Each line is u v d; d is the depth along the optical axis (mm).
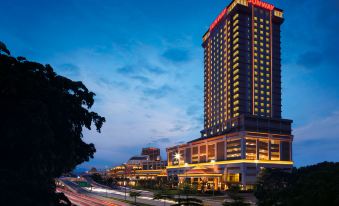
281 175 118938
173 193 127625
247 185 161625
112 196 135125
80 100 45969
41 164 34062
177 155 195000
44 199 33219
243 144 168750
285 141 178750
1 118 32812
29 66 38812
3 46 35062
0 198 29141
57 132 40281
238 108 198500
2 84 32906
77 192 161000
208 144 198250
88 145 48438
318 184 34531
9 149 34094
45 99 37406
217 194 135375
